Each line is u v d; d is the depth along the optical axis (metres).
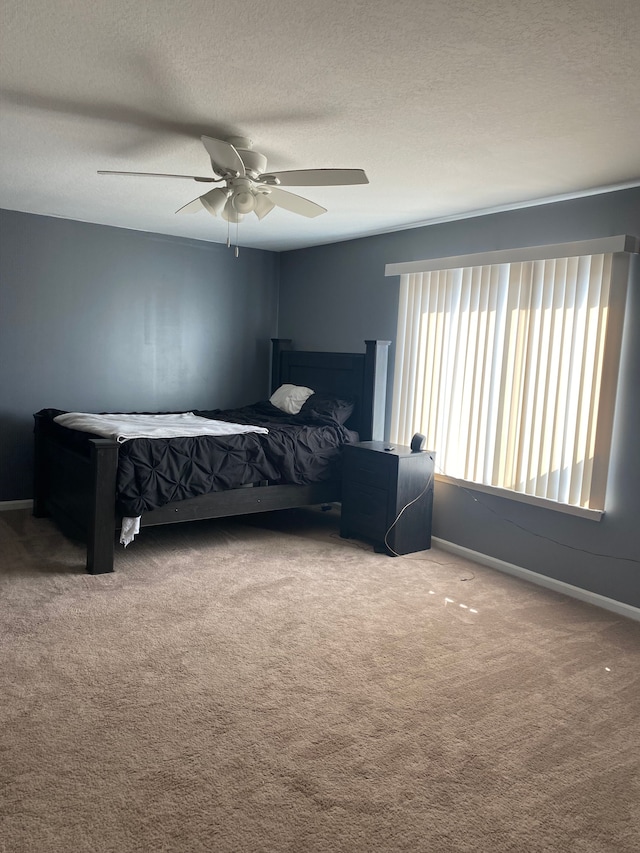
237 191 3.01
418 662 2.91
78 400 5.49
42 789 1.98
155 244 5.73
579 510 3.76
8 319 5.10
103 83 2.41
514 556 4.21
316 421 5.10
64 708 2.42
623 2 1.75
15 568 3.86
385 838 1.85
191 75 2.32
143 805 1.93
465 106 2.54
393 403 5.11
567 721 2.49
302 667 2.82
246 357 6.43
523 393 4.06
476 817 1.95
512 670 2.88
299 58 2.16
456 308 4.55
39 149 3.29
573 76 2.23
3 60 2.24
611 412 3.60
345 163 3.34
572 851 1.83
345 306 5.71
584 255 3.67
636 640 3.25
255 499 4.51
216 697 2.55
